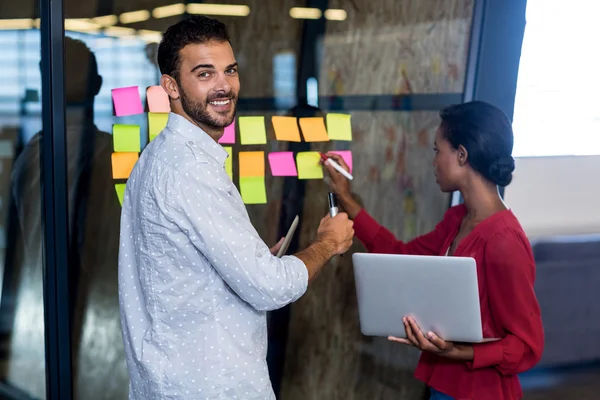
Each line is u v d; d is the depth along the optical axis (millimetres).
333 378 2664
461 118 1984
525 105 3559
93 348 2342
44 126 2197
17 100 2170
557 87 3600
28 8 2137
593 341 3490
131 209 1650
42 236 2258
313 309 2611
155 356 1568
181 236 1512
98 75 2223
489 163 1953
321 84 2500
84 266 2297
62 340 2289
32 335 2297
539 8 3451
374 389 2723
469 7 2639
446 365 1975
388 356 2729
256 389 1592
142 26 2254
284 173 2467
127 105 2256
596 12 3568
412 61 2613
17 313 2277
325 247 1730
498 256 1869
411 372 2766
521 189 3562
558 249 3375
